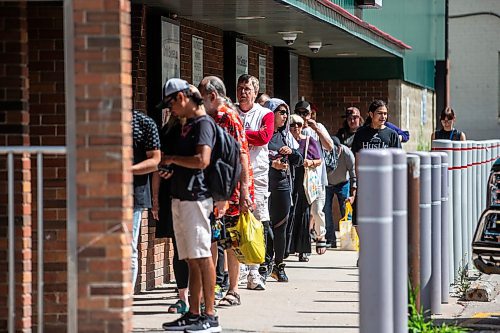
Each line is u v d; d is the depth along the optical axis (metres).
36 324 15.41
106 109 12.60
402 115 40.69
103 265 12.64
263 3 21.59
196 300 16.62
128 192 12.78
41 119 15.60
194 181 16.06
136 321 17.91
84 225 12.63
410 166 15.98
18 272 14.39
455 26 67.69
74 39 12.60
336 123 40.28
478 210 27.70
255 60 31.44
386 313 13.27
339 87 40.31
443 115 31.39
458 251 23.52
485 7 67.19
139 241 21.47
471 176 26.23
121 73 12.59
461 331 16.62
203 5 21.84
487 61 67.44
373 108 23.53
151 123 16.80
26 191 14.38
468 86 67.75
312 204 28.53
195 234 16.17
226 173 16.16
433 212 19.06
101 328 12.65
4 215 14.42
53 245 15.41
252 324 17.75
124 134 12.66
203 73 26.25
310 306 19.83
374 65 39.56
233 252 19.48
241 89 20.80
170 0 21.05
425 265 17.92
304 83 38.69
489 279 23.09
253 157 20.89
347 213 30.20
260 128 20.73
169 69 23.06
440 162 19.31
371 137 23.62
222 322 17.94
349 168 30.17
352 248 30.08
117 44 12.58
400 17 41.09
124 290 12.64
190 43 25.14
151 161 16.67
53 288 15.37
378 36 33.72
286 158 22.92
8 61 14.38
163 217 18.05
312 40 31.28
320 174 27.88
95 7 12.55
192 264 16.48
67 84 12.61
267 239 22.75
